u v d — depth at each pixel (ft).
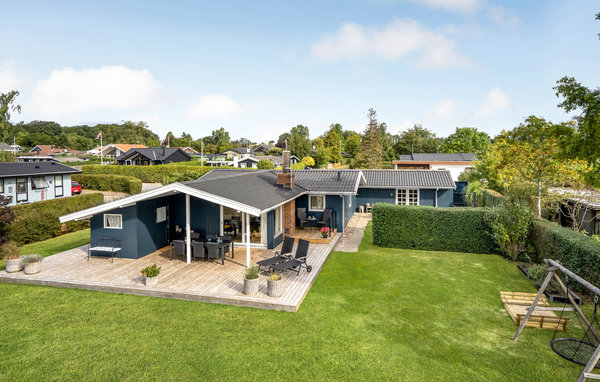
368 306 31.94
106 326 27.68
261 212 37.76
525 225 44.78
